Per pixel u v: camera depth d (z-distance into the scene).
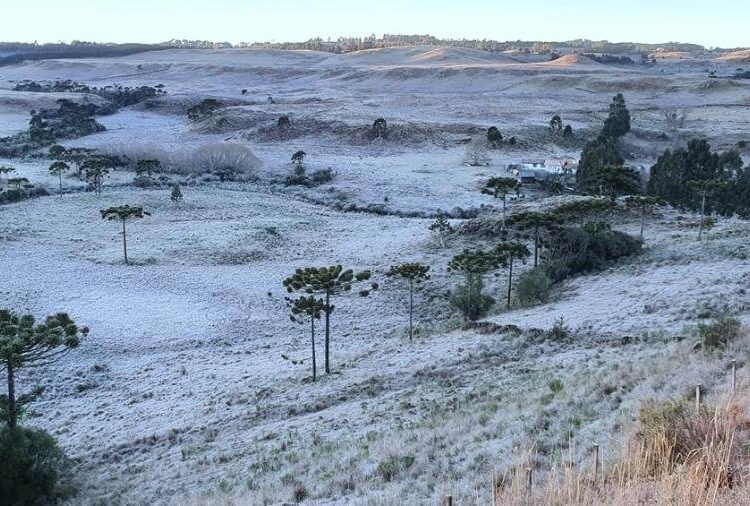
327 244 89.25
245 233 91.44
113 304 65.25
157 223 98.88
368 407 33.22
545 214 73.62
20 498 27.86
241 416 36.53
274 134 186.62
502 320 50.06
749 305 41.91
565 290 58.28
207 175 135.38
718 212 90.81
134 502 25.67
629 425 18.33
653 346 33.28
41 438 30.61
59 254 81.50
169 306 65.38
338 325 59.88
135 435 36.19
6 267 74.81
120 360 52.62
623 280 56.34
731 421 14.84
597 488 14.06
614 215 84.88
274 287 71.50
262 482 23.92
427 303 64.75
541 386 28.25
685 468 13.14
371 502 17.78
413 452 22.47
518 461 17.55
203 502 22.89
